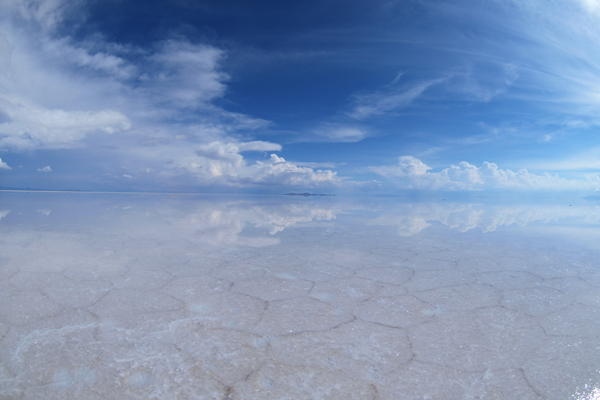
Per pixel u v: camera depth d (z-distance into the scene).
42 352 1.06
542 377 0.97
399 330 1.27
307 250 2.81
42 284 1.75
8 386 0.89
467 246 3.07
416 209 9.36
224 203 11.43
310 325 1.30
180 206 8.80
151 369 0.98
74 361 1.01
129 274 1.98
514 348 1.13
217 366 1.01
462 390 0.91
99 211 6.37
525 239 3.52
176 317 1.36
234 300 1.56
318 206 10.65
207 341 1.16
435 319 1.37
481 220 5.80
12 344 1.11
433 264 2.34
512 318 1.39
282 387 0.91
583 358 1.07
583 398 0.87
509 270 2.18
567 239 3.52
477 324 1.32
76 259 2.32
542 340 1.19
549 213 7.93
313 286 1.80
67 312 1.38
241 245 3.02
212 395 0.87
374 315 1.41
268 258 2.48
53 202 9.02
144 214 6.00
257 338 1.19
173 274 2.00
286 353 1.09
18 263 2.18
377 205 11.98
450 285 1.84
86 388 0.89
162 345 1.12
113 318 1.33
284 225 4.71
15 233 3.42
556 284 1.87
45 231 3.60
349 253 2.71
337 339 1.19
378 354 1.09
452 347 1.14
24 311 1.38
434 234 3.87
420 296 1.65
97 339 1.15
